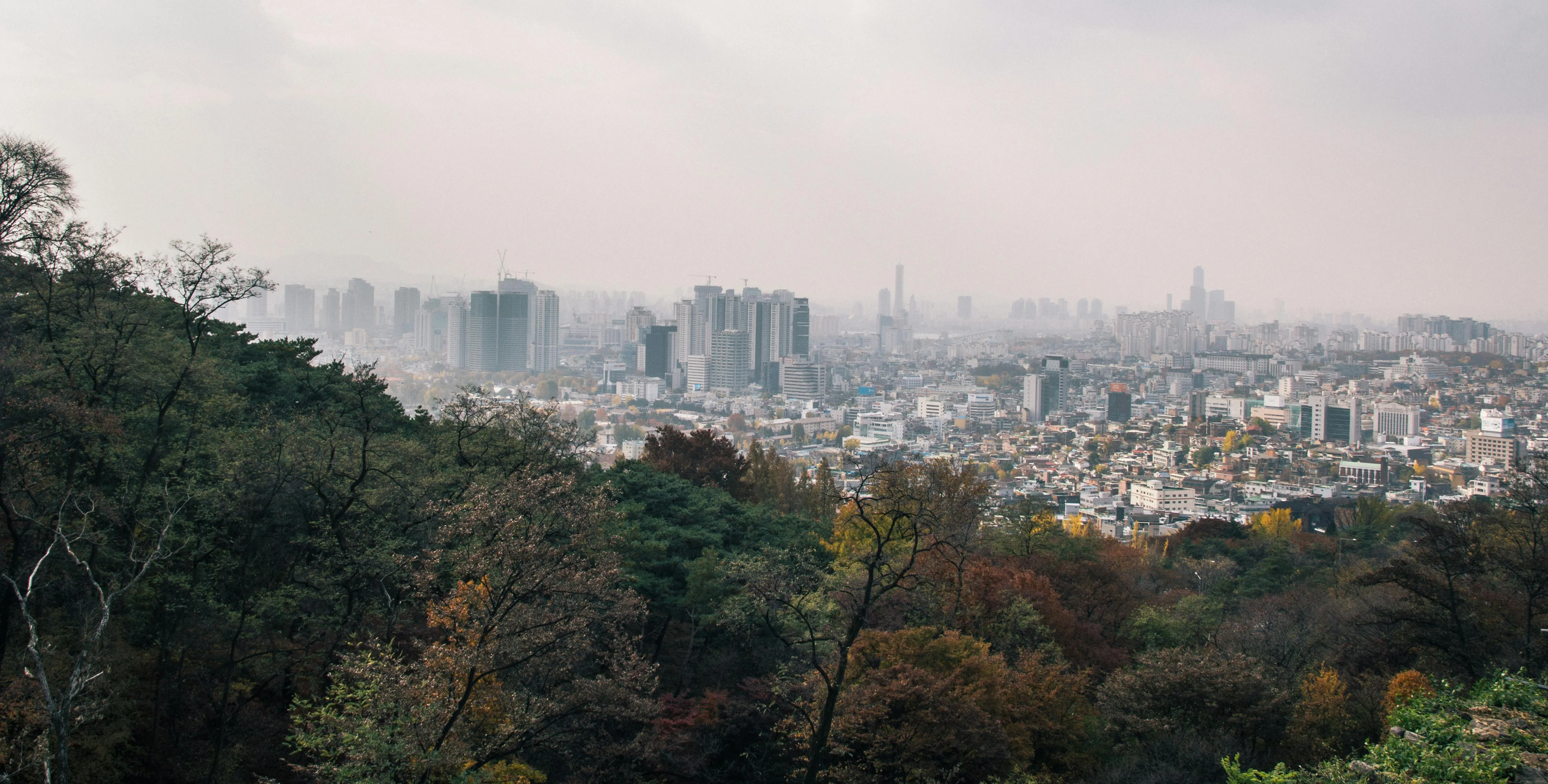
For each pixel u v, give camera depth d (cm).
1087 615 5741
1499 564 4550
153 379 3744
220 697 3347
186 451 3719
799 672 3944
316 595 3472
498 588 2725
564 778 3494
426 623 3812
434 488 4150
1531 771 2414
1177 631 5653
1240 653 4475
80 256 3997
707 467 8338
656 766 3550
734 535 5859
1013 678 3775
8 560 2991
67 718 2452
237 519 3544
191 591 3284
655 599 4597
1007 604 4575
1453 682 4197
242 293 4325
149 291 4516
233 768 3123
